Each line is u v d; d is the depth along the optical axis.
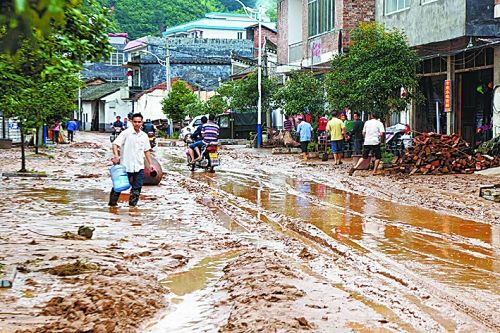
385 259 11.58
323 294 9.13
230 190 22.22
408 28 32.88
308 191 21.81
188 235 13.88
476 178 24.22
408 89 30.28
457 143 26.44
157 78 88.62
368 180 24.59
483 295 9.36
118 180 17.94
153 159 23.91
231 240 13.38
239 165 33.31
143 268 10.91
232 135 61.88
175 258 11.70
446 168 25.97
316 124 41.75
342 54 33.34
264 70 54.41
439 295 9.35
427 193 20.53
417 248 12.50
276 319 7.81
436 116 34.69
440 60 33.56
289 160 36.41
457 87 32.47
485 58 30.42
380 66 29.38
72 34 11.53
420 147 26.33
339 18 40.41
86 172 29.06
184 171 29.92
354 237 13.59
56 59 11.43
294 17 51.84
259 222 15.63
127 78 100.06
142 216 16.42
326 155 35.53
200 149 29.88
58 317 8.12
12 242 12.66
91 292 8.95
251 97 53.56
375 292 9.47
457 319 8.28
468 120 32.56
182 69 88.75
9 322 7.85
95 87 107.31
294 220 15.68
